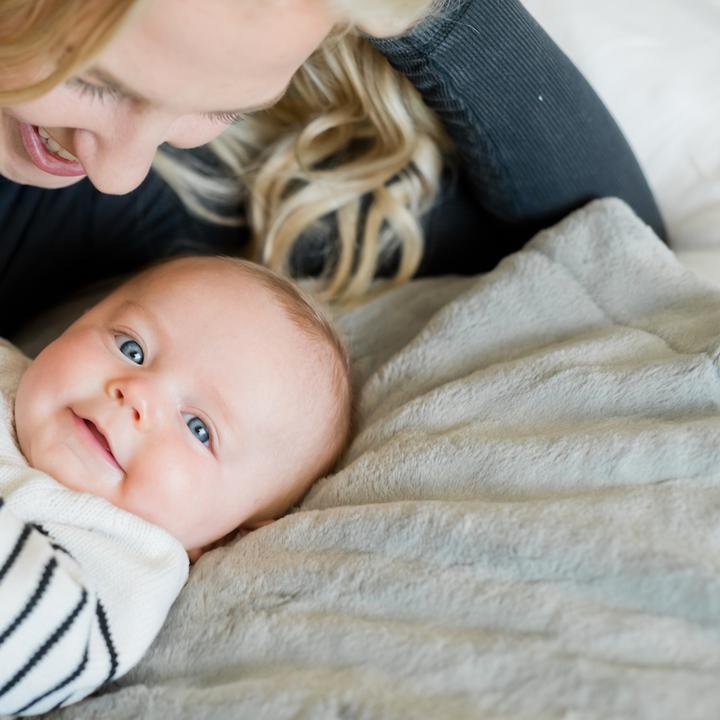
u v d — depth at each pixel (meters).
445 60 1.08
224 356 0.99
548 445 0.88
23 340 1.23
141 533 0.88
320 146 1.31
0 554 0.77
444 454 0.92
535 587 0.77
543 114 1.15
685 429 0.84
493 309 1.08
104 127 0.79
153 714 0.79
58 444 0.92
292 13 0.70
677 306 1.04
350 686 0.73
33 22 0.71
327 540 0.88
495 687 0.71
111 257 1.29
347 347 1.16
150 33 0.69
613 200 1.13
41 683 0.79
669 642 0.71
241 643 0.82
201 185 1.31
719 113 1.32
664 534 0.77
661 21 1.33
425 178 1.29
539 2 1.34
